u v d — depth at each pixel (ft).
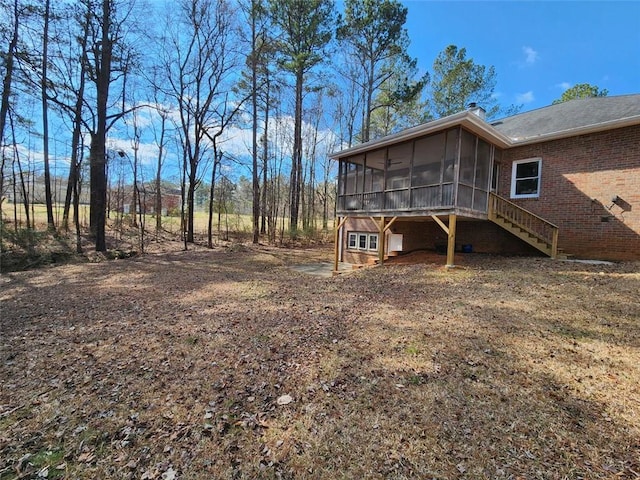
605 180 29.43
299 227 72.90
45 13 42.80
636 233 27.63
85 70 48.96
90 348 14.64
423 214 31.17
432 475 6.90
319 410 9.49
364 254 47.44
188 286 27.86
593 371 10.85
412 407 9.39
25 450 8.04
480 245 39.37
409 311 18.13
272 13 55.52
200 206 112.88
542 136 32.53
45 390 11.03
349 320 17.42
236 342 15.02
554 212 32.86
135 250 49.75
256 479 7.00
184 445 8.18
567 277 22.36
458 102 74.59
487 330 14.64
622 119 26.99
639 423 8.24
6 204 78.84
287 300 22.52
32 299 23.45
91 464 7.55
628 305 16.37
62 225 56.08
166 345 14.87
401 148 35.09
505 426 8.36
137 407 9.95
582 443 7.63
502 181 37.17
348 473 7.07
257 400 10.19
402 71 69.56
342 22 61.36
